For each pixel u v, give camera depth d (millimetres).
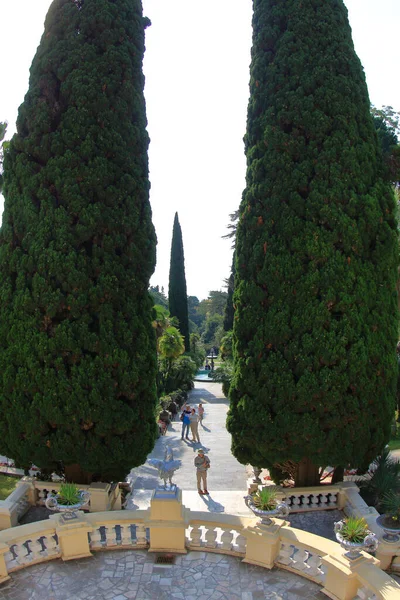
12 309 10656
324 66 10977
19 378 10359
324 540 7586
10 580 7441
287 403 10523
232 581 7410
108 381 10375
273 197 11031
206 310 101062
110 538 8398
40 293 10312
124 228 10945
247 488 12602
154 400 11359
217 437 20234
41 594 7090
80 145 10664
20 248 10742
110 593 7113
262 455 10922
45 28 11484
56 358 10227
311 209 10664
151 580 7434
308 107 10859
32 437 10383
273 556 7766
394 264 11211
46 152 10797
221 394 38125
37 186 10750
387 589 6332
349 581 6719
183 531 8211
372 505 10906
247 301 11336
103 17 11016
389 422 11023
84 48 10922
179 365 36375
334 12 11344
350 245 10617
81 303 10344
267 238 11031
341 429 10461
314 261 10547
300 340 10547
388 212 11234
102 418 10266
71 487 8461
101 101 10789
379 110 17062
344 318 10414
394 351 11266
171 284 45688
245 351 11156
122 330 10727
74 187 10508
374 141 11453
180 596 7039
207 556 8141
